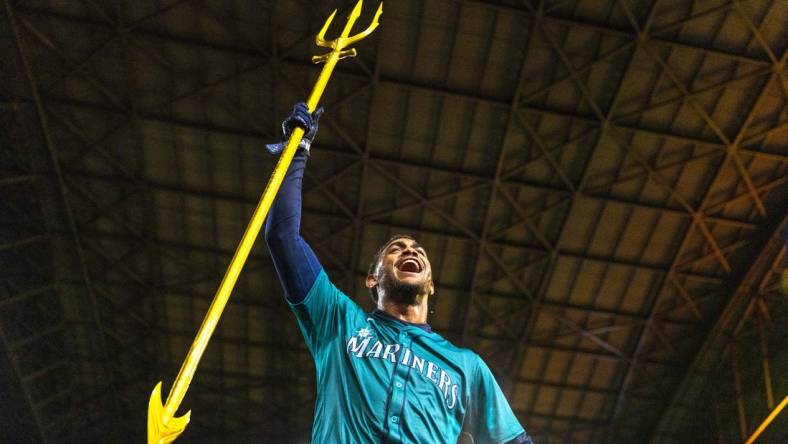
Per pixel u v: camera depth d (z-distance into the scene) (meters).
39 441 23.14
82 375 23.38
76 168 18.05
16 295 19.88
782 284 18.22
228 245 19.91
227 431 25.67
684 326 20.69
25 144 17.17
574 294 20.23
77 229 19.14
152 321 21.95
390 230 19.09
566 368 22.17
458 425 1.99
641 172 17.28
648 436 23.23
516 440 2.14
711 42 15.18
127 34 15.46
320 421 1.86
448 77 16.11
